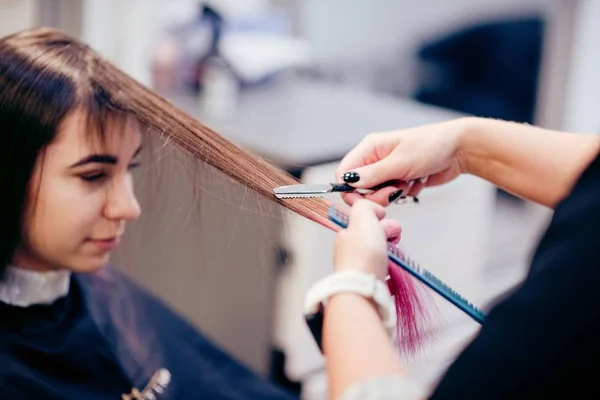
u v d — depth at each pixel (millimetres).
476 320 795
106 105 879
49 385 926
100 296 1109
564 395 567
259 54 2131
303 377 1712
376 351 614
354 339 622
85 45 923
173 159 990
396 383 589
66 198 877
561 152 890
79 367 970
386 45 2559
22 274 917
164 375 1124
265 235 1097
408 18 2545
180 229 1303
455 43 2586
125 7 1503
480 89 2617
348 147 1710
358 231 703
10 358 900
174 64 2018
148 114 898
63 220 884
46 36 906
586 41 2139
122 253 1298
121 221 933
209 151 879
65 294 972
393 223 759
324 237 1554
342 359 617
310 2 2396
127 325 1133
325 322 655
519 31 2514
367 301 657
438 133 912
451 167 938
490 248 2434
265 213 917
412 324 794
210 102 1948
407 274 786
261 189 860
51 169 865
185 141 889
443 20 2564
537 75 2521
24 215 880
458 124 925
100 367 994
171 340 1182
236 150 899
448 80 2627
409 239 1641
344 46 2496
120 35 1515
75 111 860
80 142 865
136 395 1031
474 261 1838
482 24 2547
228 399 1166
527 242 2498
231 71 2037
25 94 848
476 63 2588
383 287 663
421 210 1644
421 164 896
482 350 592
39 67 861
